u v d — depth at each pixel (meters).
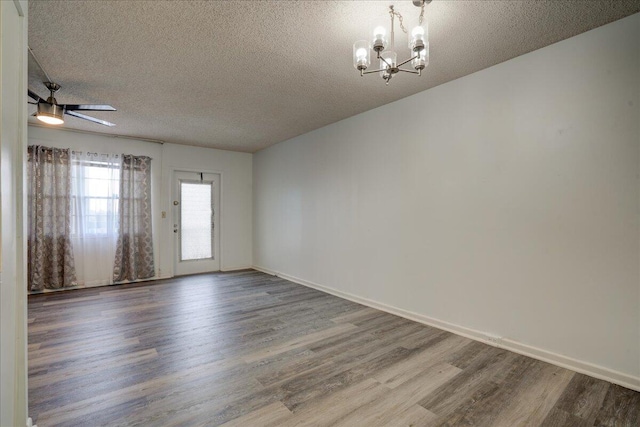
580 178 2.27
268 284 5.05
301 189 5.09
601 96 2.17
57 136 4.59
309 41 2.34
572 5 1.94
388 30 2.16
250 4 1.91
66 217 4.57
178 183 5.75
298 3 1.91
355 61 1.94
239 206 6.40
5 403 1.16
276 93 3.32
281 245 5.61
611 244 2.14
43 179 4.42
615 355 2.13
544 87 2.44
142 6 1.92
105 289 4.68
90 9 1.94
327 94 3.36
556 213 2.38
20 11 1.31
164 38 2.27
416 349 2.66
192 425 1.72
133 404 1.90
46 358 2.48
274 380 2.18
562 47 2.35
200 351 2.62
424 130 3.28
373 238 3.85
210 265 6.12
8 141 1.17
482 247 2.82
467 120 2.92
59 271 4.57
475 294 2.87
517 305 2.60
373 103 3.64
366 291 3.95
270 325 3.22
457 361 2.44
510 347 2.62
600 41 2.17
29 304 3.91
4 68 1.11
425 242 3.28
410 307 3.43
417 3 1.78
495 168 2.73
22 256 1.38
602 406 1.89
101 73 2.81
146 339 2.85
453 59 2.62
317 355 2.55
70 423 1.72
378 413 1.83
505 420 1.77
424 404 1.91
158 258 5.45
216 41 2.32
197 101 3.52
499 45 2.41
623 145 2.09
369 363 2.42
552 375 2.23
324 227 4.62
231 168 6.29
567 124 2.33
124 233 5.06
